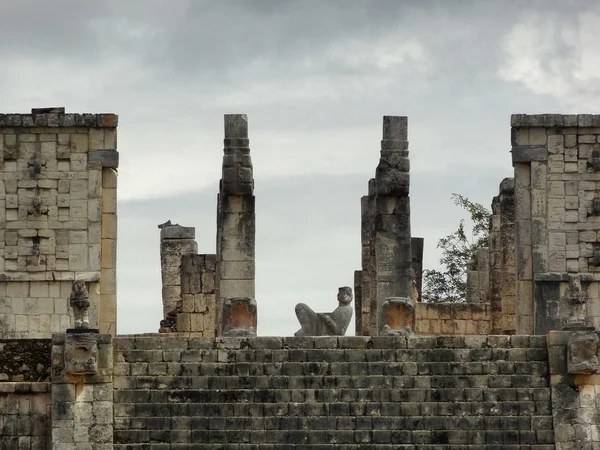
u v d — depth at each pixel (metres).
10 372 44.56
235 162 49.97
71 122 51.69
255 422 43.12
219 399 43.47
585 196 52.19
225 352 44.22
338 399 43.53
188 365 43.94
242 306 48.06
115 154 51.84
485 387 43.84
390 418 43.22
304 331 49.69
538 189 52.16
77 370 43.16
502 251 56.84
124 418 43.25
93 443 43.00
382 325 48.28
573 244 52.06
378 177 50.44
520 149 52.25
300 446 42.81
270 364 43.94
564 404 43.62
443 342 44.44
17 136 51.78
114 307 51.53
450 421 43.28
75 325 43.94
